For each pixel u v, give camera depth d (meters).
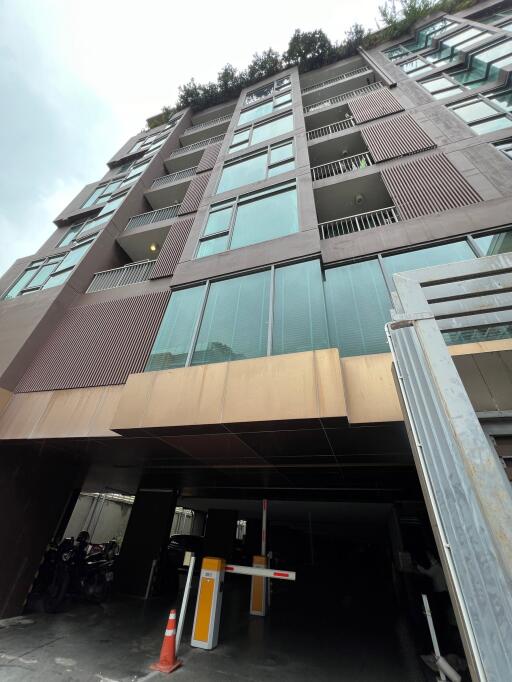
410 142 8.59
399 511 9.75
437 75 11.46
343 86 13.92
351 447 5.23
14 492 6.68
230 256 7.45
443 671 4.43
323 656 5.16
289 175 8.98
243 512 14.53
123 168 18.33
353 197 9.16
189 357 5.88
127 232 11.71
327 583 12.53
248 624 6.56
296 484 8.59
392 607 8.78
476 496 2.10
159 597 8.63
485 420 2.74
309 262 6.50
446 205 6.59
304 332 5.38
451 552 2.02
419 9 14.99
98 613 6.89
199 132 16.83
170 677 4.18
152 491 10.13
